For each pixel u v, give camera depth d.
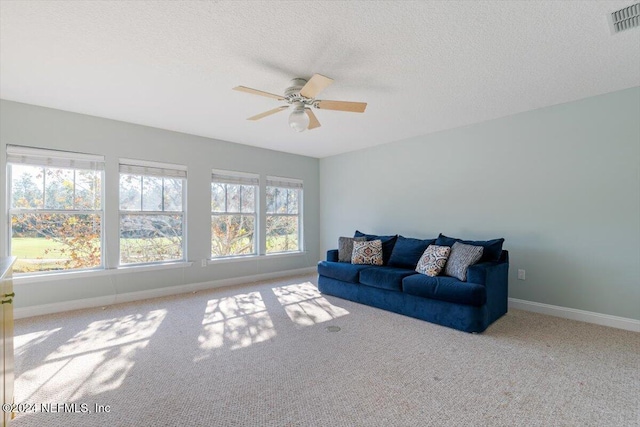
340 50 2.27
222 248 4.84
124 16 1.89
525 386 2.00
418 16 1.89
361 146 5.21
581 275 3.21
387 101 3.24
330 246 5.94
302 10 1.83
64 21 1.93
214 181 4.72
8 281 1.54
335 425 1.64
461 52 2.30
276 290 4.51
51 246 3.52
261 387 2.00
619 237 3.00
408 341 2.71
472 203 4.02
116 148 3.87
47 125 3.44
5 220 3.24
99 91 3.00
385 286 3.51
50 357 2.39
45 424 1.65
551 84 2.86
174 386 2.01
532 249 3.53
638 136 2.90
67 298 3.54
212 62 2.44
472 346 2.61
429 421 1.67
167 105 3.37
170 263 4.25
